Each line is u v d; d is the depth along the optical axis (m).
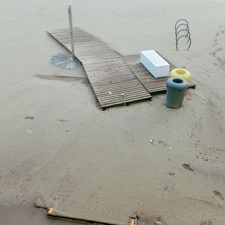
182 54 7.55
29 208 3.62
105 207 3.62
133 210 3.59
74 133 4.79
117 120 5.09
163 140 4.70
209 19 9.88
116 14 10.28
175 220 3.50
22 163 4.21
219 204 3.72
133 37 8.54
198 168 4.23
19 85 6.08
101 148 4.50
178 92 5.06
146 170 4.14
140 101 5.54
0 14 10.02
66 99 5.62
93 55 7.12
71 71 6.62
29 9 10.53
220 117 5.38
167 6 11.10
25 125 4.93
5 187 3.87
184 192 3.85
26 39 8.27
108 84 5.90
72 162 4.24
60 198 3.73
